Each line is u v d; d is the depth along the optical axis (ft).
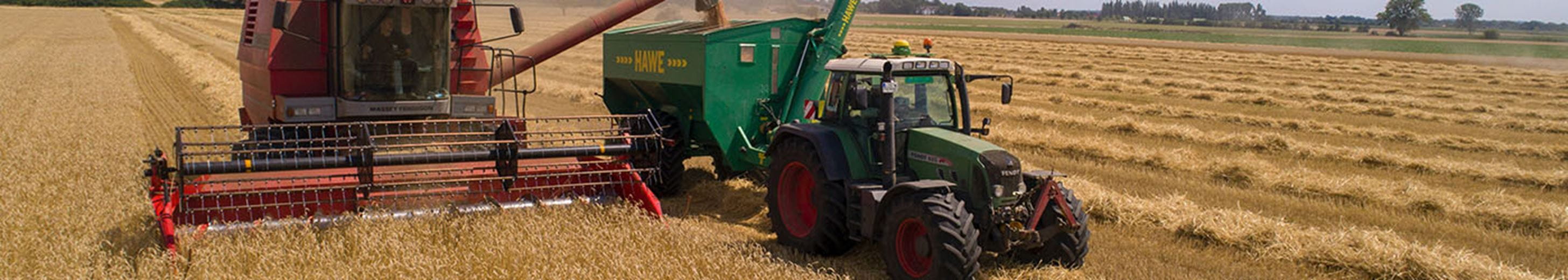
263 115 31.81
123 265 20.18
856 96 21.93
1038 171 22.36
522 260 20.57
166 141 40.55
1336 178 34.94
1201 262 24.16
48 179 29.37
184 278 19.77
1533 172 37.37
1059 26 275.18
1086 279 22.07
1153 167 39.34
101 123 45.73
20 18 211.82
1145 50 122.62
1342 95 67.31
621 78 34.68
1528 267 24.30
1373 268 23.29
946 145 21.79
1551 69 105.09
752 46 30.66
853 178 23.09
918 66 23.27
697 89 30.50
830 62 25.32
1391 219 29.48
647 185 32.04
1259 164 37.37
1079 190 30.40
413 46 29.94
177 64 88.94
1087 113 58.80
